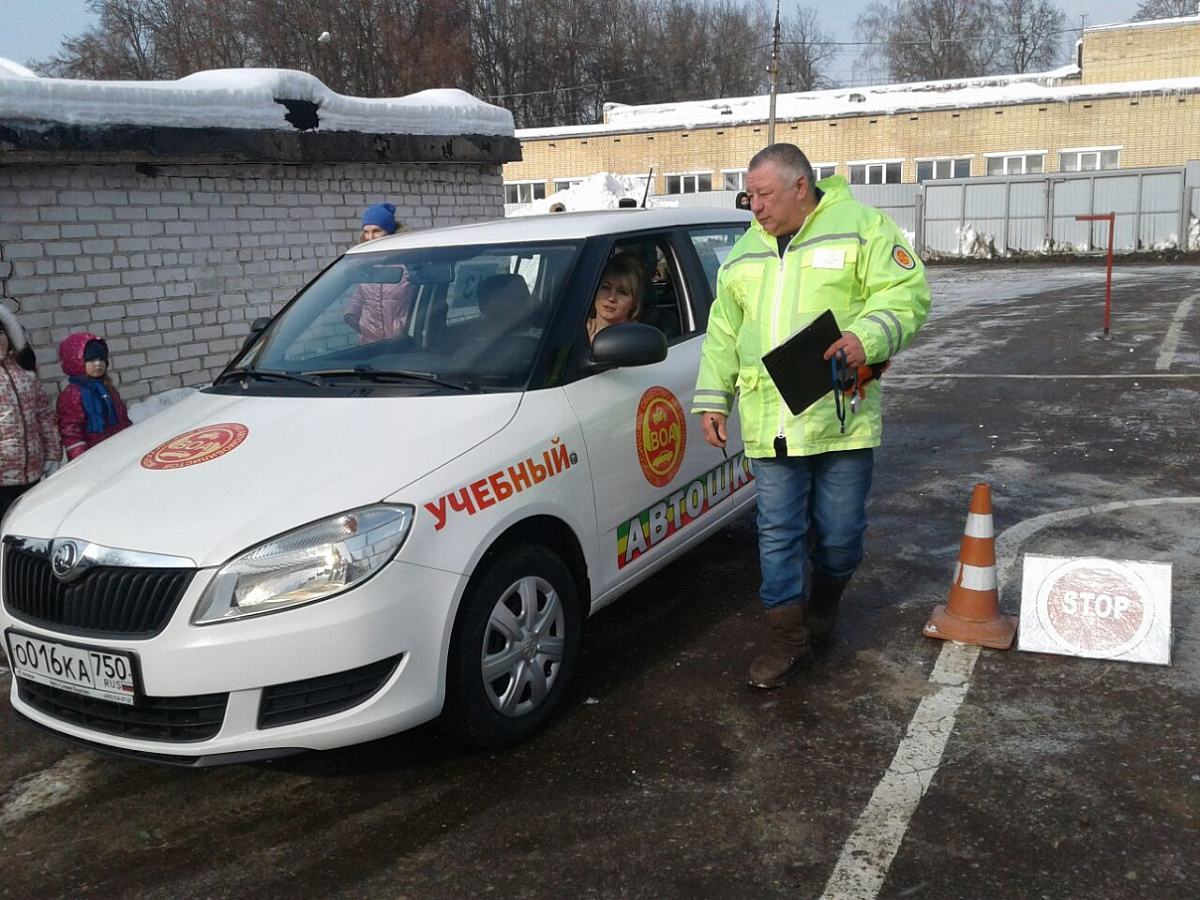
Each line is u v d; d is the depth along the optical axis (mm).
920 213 30266
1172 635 4176
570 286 4051
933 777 3270
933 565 5137
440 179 11086
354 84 50562
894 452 7445
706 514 4645
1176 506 5824
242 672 2953
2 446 5160
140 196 8227
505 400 3643
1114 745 3404
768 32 67312
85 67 53500
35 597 3223
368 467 3232
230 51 51375
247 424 3641
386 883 2900
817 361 3422
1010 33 67812
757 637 4410
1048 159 32531
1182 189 27453
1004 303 17312
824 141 34750
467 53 53938
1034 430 7855
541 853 2992
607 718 3762
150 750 3062
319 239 9812
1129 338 12203
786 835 3014
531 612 3551
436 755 3568
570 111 62375
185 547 3014
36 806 3422
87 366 5492
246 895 2889
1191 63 36688
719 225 5281
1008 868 2814
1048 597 4145
